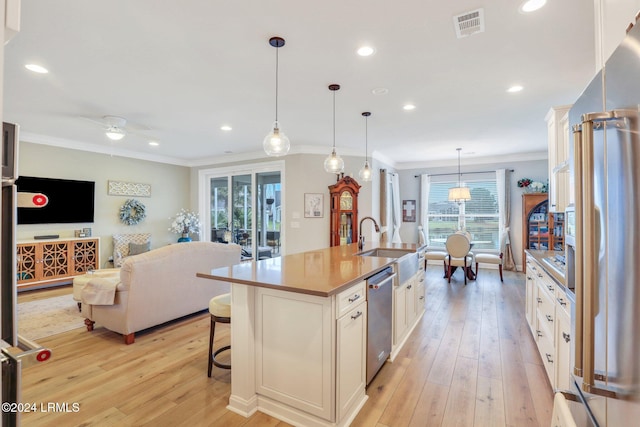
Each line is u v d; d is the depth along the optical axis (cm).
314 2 191
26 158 506
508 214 684
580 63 267
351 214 603
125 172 639
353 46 241
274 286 189
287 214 611
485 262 590
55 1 190
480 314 400
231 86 316
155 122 441
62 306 425
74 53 252
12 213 72
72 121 433
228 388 233
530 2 190
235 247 418
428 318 387
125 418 199
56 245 511
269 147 278
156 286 328
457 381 245
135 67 276
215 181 744
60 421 196
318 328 190
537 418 201
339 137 530
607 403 93
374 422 198
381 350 252
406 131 490
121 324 309
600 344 94
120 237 621
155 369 259
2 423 69
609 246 89
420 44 238
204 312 405
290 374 200
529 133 500
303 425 195
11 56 256
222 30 221
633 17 122
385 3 192
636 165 77
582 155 97
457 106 374
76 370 257
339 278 205
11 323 72
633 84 79
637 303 77
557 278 211
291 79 300
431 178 772
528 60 262
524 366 267
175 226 705
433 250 770
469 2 191
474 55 254
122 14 203
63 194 545
